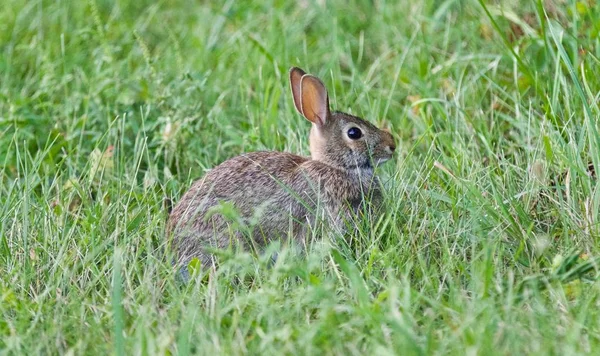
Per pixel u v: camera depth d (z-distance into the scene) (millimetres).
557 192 10383
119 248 9328
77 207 11273
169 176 11695
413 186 10594
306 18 15109
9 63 14367
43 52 14367
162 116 12836
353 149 10578
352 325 8250
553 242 9859
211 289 8883
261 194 10305
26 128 12906
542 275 8828
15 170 12469
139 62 14742
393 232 9930
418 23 13992
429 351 7703
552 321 8133
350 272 8562
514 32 13438
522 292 8742
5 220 10508
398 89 13430
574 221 9984
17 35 15461
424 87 12844
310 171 10516
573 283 8703
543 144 11008
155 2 16359
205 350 7922
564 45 12609
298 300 8500
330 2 15289
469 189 10102
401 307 8477
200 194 10406
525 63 12633
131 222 10469
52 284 9477
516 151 11711
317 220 10180
